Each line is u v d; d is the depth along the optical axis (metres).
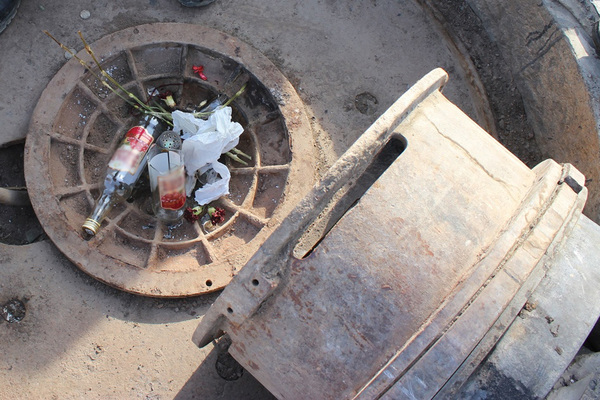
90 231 3.85
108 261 3.88
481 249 2.84
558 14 4.32
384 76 4.83
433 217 2.82
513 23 4.67
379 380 2.63
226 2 4.80
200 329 2.98
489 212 2.94
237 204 4.32
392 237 2.75
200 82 4.44
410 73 4.87
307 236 2.92
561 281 3.00
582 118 4.20
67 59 4.43
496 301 2.66
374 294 2.73
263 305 2.84
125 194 4.03
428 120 3.14
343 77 4.77
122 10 4.65
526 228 2.88
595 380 3.11
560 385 3.20
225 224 4.15
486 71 4.95
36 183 3.94
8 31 4.43
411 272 2.74
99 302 3.94
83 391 3.74
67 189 4.01
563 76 4.33
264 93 4.51
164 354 3.89
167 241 4.09
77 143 4.14
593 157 4.14
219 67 4.52
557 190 3.18
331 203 2.89
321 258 2.74
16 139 4.20
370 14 4.97
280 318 2.84
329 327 2.78
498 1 4.71
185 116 4.17
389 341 2.73
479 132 3.31
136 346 3.88
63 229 3.88
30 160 3.98
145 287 3.87
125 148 4.03
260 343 2.95
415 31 4.99
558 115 4.47
